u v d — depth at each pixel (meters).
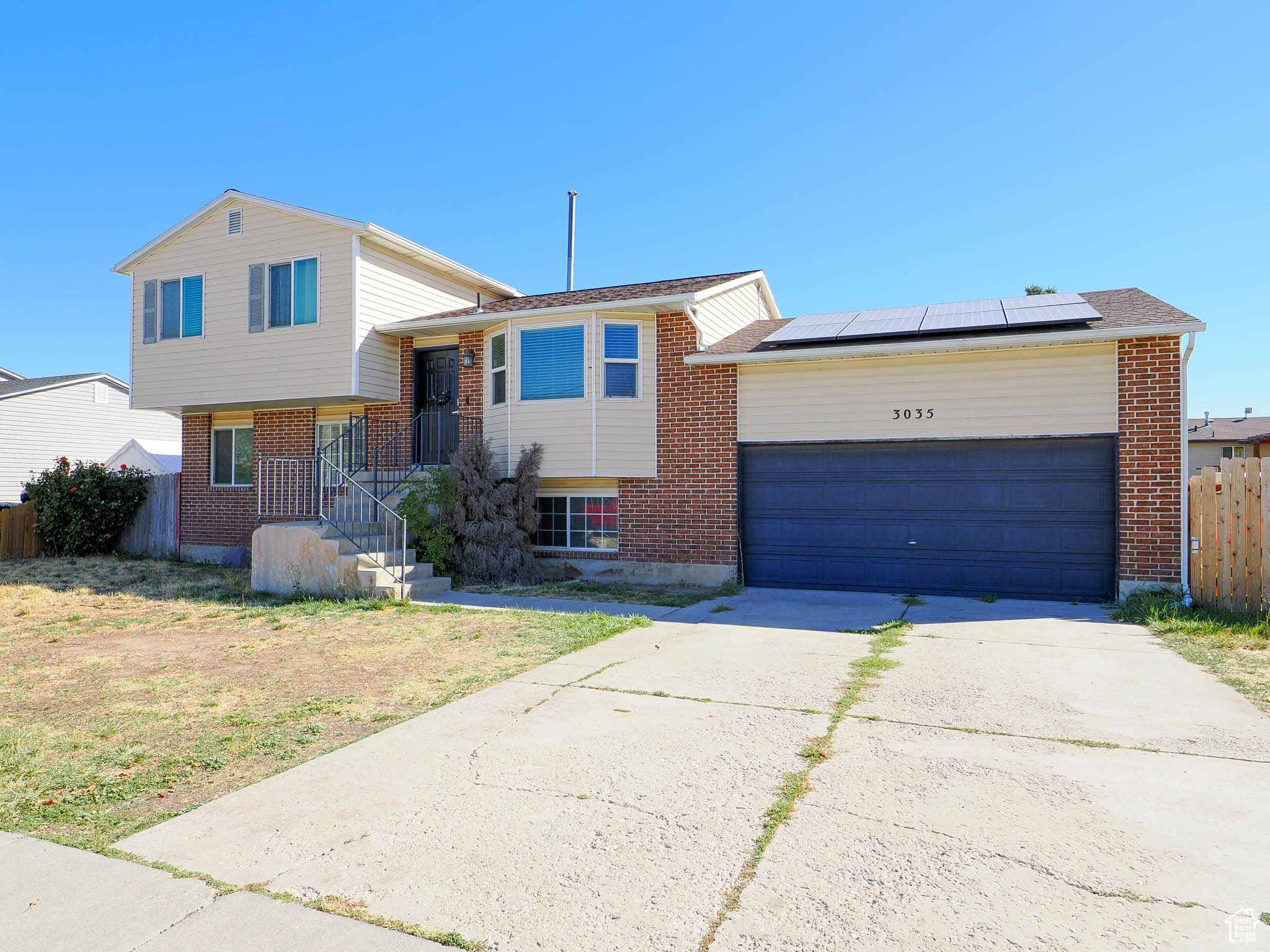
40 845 3.75
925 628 8.84
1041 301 12.60
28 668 7.41
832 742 4.98
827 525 12.25
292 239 14.85
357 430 15.65
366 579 11.10
